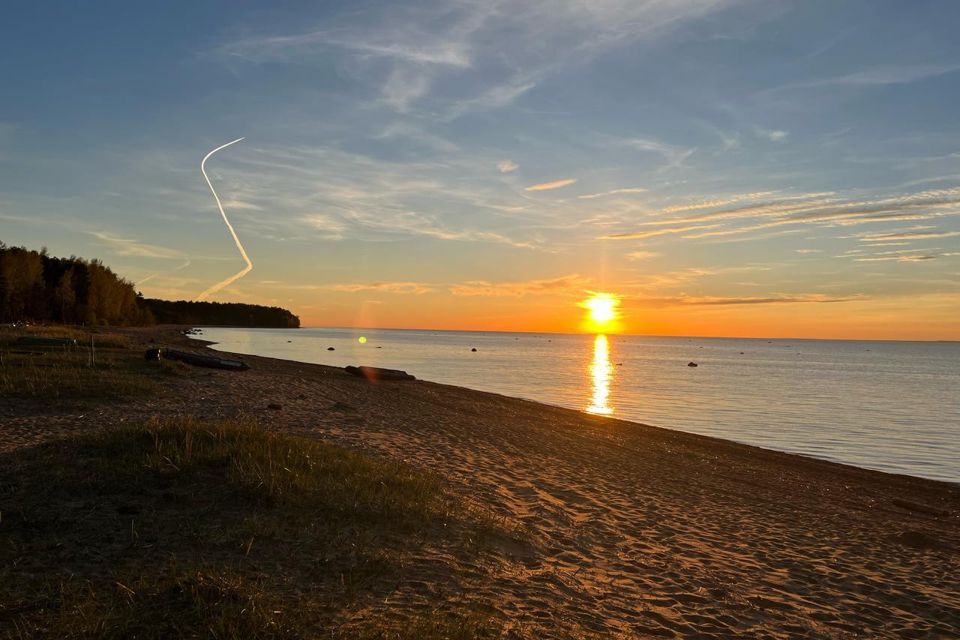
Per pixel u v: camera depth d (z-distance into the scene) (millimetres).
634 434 23797
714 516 12344
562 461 16281
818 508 14219
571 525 10297
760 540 10922
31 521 7055
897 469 21500
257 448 10148
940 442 26859
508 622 5961
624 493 13352
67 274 92000
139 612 5246
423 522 8539
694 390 48969
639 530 10617
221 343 89938
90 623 4980
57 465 8883
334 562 6793
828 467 20391
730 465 19047
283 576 6297
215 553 6695
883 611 7980
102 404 16797
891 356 157750
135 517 7445
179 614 5238
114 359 27375
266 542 7090
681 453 20344
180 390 20922
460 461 14266
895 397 46469
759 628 6949
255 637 4941
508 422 23219
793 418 33562
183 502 7977
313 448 11320
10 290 79500
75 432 13016
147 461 9062
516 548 8523
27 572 5953
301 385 27656
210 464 9305
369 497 8891
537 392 43969
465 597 6414
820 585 8805
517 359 93312
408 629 5320
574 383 52375
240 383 25125
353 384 31922
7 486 8031
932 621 7762
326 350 91812
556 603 6754
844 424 31797
